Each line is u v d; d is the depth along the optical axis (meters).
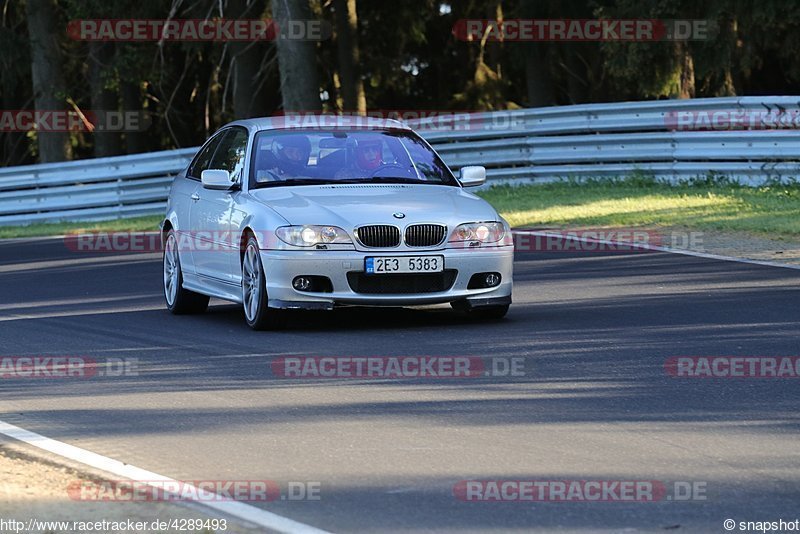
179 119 136.88
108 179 93.88
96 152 142.62
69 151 132.50
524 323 37.06
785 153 71.25
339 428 24.56
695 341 33.09
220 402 27.38
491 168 86.75
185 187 43.66
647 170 78.19
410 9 136.00
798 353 31.08
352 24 128.38
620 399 26.45
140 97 140.88
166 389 29.02
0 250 74.25
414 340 34.41
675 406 25.70
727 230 58.84
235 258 38.44
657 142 78.00
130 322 40.94
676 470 20.88
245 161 39.72
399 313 39.91
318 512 18.92
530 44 119.19
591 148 81.12
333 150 40.09
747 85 134.62
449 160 87.12
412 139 41.47
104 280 54.56
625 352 31.78
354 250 35.97
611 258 52.84
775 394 26.66
